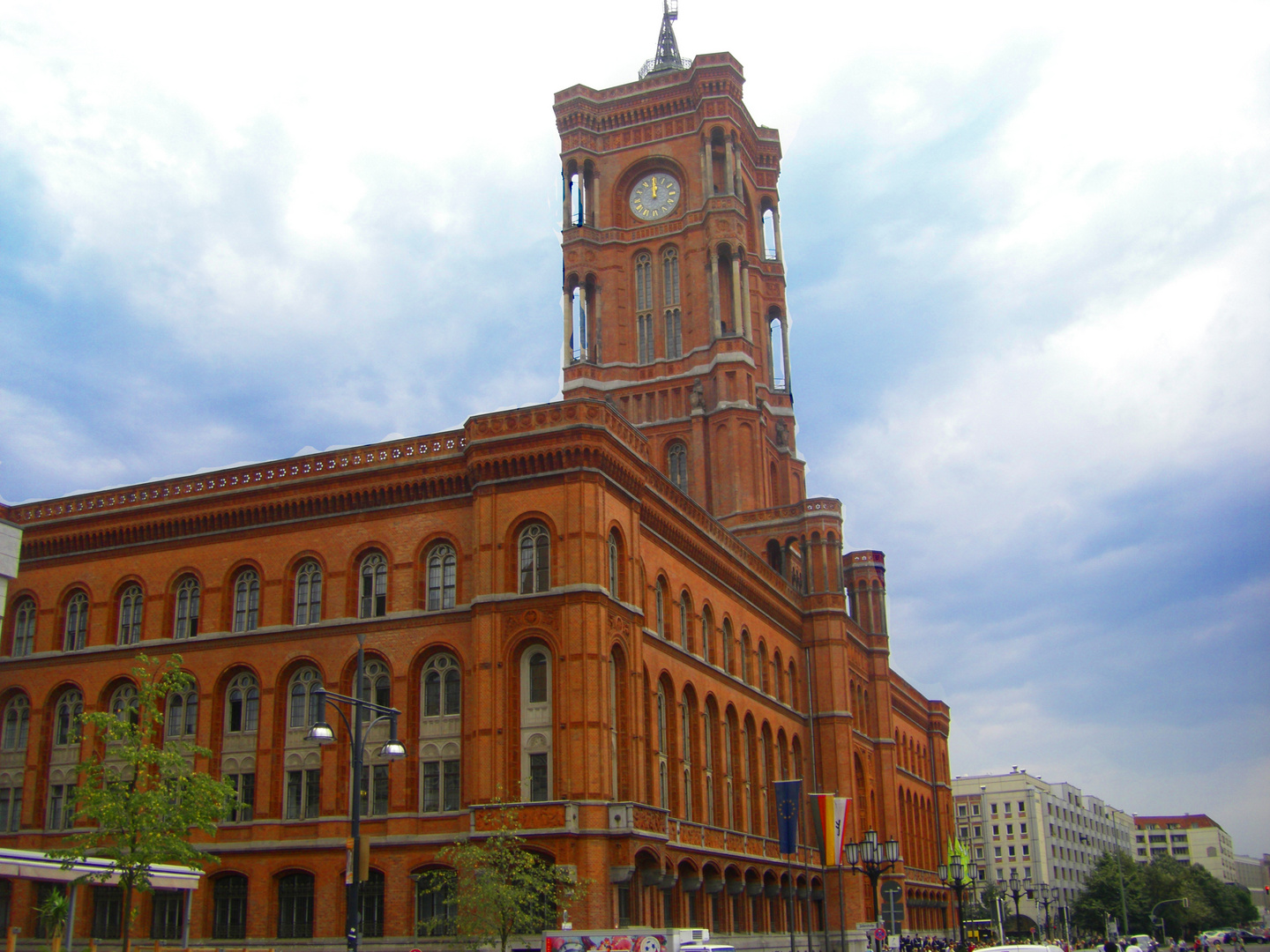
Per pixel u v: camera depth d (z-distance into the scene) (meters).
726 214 97.06
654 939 42.72
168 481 60.53
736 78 102.25
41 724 60.09
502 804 47.72
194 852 43.25
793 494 101.06
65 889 47.81
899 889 96.56
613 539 54.81
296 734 55.16
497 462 52.78
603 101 103.88
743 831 68.31
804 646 86.44
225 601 57.91
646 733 55.88
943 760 126.19
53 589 62.03
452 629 53.12
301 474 57.91
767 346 104.31
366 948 50.03
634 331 99.81
